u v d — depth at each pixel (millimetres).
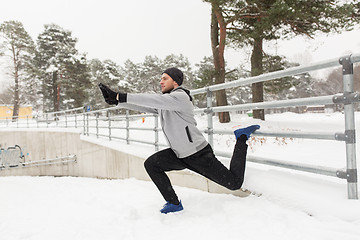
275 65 16000
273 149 6863
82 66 39000
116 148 6953
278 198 2271
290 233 1763
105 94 2111
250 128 2506
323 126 11914
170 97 2242
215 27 16562
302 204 2078
